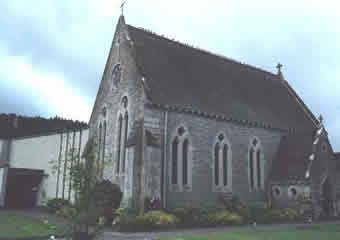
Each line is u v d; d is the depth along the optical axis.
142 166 21.83
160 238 15.99
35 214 26.56
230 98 29.72
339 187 30.89
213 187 25.47
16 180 33.72
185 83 27.09
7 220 22.47
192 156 24.62
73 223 12.76
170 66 27.52
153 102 22.95
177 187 23.41
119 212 20.38
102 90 29.14
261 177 29.27
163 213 20.33
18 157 38.44
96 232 13.10
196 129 25.33
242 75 34.75
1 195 32.62
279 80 40.16
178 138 24.19
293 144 30.48
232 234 17.59
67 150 30.62
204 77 29.59
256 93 33.75
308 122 35.91
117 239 15.64
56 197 31.72
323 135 29.98
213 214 22.41
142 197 21.23
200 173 24.91
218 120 26.88
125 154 24.41
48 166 34.59
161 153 22.89
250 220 24.34
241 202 26.22
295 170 28.16
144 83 23.58
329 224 23.86
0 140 39.59
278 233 18.31
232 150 27.34
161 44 29.22
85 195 12.84
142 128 22.55
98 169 13.57
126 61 26.36
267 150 30.34
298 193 27.27
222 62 33.91
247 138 28.75
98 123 28.67
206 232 18.53
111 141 26.34
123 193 22.77
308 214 26.31
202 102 26.53
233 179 26.91
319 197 27.69
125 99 25.61
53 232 17.30
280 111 34.09
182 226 20.88
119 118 25.91
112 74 27.98
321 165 28.88
